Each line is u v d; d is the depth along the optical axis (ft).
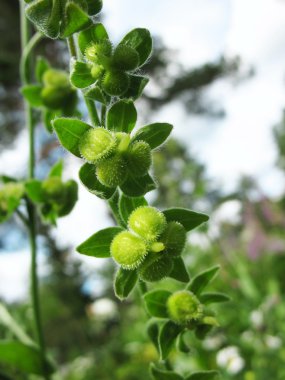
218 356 0.66
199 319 0.22
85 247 0.20
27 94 0.34
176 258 0.21
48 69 0.34
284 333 0.72
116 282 0.20
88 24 0.20
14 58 1.65
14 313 0.43
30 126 0.37
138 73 0.21
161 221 0.19
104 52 0.20
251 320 0.74
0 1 1.64
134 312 1.21
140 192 0.20
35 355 0.32
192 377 0.23
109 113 0.20
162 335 0.22
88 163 0.20
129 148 0.20
